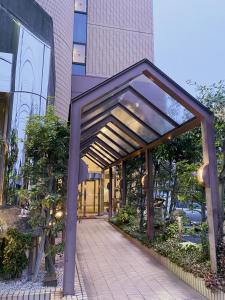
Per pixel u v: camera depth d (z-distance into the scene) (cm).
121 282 408
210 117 415
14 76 549
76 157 383
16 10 573
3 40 545
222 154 435
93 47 1443
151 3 1617
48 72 618
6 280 372
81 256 555
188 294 363
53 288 351
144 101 490
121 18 1533
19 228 409
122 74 414
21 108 546
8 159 507
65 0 995
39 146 399
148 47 1546
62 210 404
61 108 943
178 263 426
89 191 1414
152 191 627
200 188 468
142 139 639
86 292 369
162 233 595
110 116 620
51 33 668
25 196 389
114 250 607
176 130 510
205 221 469
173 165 660
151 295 360
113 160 1042
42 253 385
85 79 1338
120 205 967
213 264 361
